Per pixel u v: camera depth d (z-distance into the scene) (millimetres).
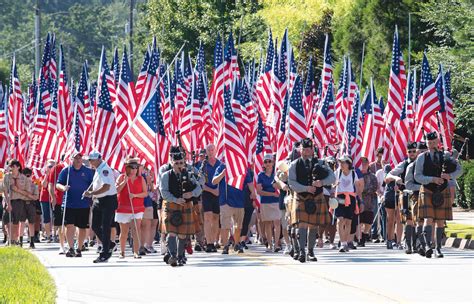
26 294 32594
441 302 33219
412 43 117750
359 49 124062
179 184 47094
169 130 71562
